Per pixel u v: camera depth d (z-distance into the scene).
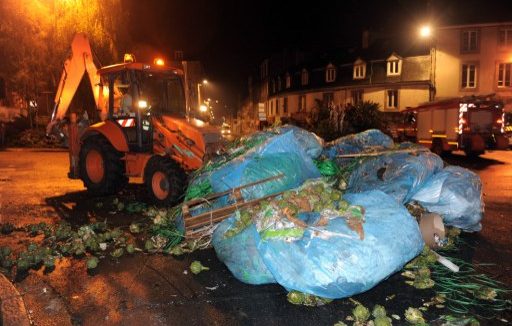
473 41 31.44
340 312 4.00
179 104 9.19
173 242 5.68
